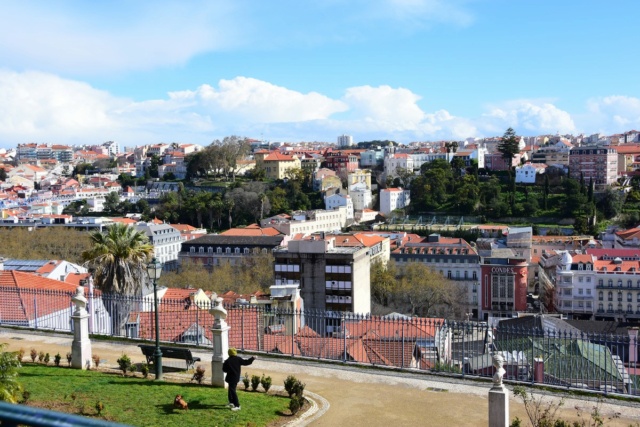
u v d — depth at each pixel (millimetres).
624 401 28328
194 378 30344
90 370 32531
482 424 25219
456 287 142375
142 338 40562
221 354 29547
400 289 133500
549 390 29797
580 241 178875
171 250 183750
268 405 26906
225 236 164750
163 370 33094
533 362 31531
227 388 29422
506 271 147125
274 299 67000
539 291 168125
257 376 29859
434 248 156750
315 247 108125
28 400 26109
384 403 27891
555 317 92188
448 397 28797
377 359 38281
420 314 135625
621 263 139750
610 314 138000
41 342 39656
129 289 51250
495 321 85562
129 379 30672
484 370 33188
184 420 24578
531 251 177500
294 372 33125
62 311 45406
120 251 50906
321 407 27219
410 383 31016
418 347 39344
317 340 39969
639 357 42594
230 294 74375
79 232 174000
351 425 25031
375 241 147500
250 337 41281
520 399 28375
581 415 26406
